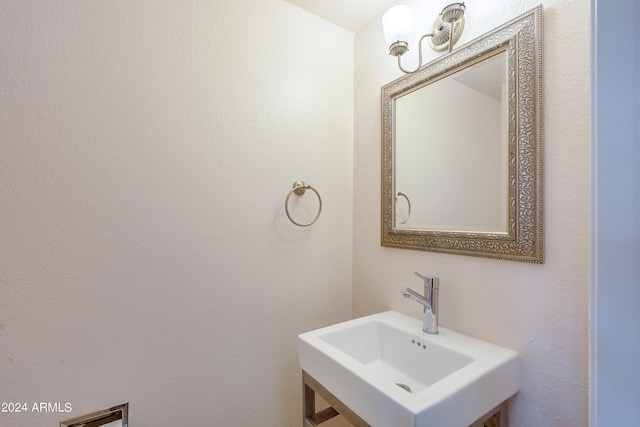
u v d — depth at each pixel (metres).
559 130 0.73
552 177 0.74
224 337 1.08
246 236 1.13
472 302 0.92
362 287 1.35
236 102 1.11
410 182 1.13
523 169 0.78
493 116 0.86
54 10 0.82
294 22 1.24
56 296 0.83
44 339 0.82
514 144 0.80
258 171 1.15
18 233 0.79
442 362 0.86
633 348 0.46
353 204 1.40
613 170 0.48
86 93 0.86
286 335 1.22
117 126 0.90
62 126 0.83
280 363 1.20
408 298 1.06
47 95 0.81
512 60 0.81
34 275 0.80
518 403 0.80
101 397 0.89
